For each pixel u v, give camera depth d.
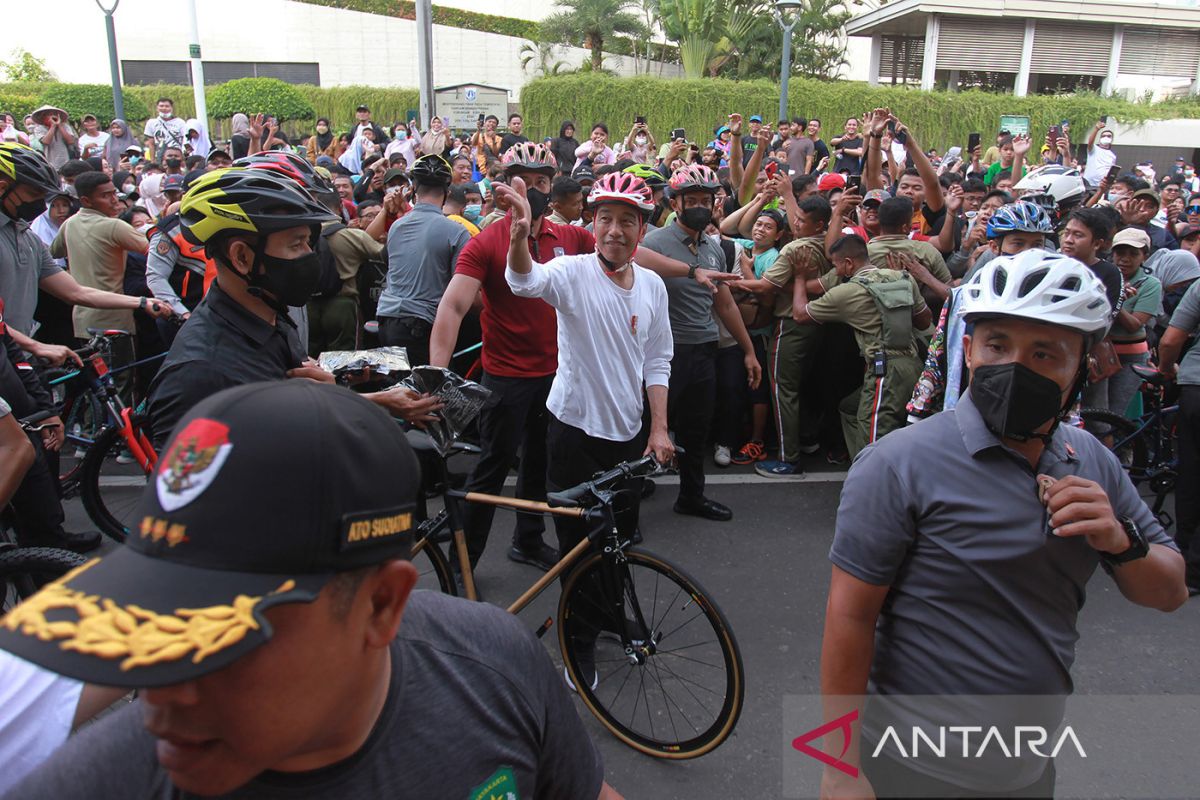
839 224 4.90
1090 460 1.53
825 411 5.57
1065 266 1.42
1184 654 3.39
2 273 3.78
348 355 2.83
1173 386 4.87
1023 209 3.72
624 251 3.03
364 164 10.83
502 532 4.46
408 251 5.08
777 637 3.49
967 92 20.77
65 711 1.21
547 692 1.12
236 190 2.13
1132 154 21.25
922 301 4.62
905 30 25.17
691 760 2.78
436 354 3.45
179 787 0.81
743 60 25.19
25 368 3.70
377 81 33.72
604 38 28.20
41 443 3.52
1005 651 1.43
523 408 3.66
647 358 3.32
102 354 4.56
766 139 6.84
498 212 6.37
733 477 5.30
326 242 5.72
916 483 1.47
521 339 3.62
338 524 0.76
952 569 1.44
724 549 4.30
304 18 33.09
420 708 0.96
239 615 0.71
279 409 0.76
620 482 2.87
